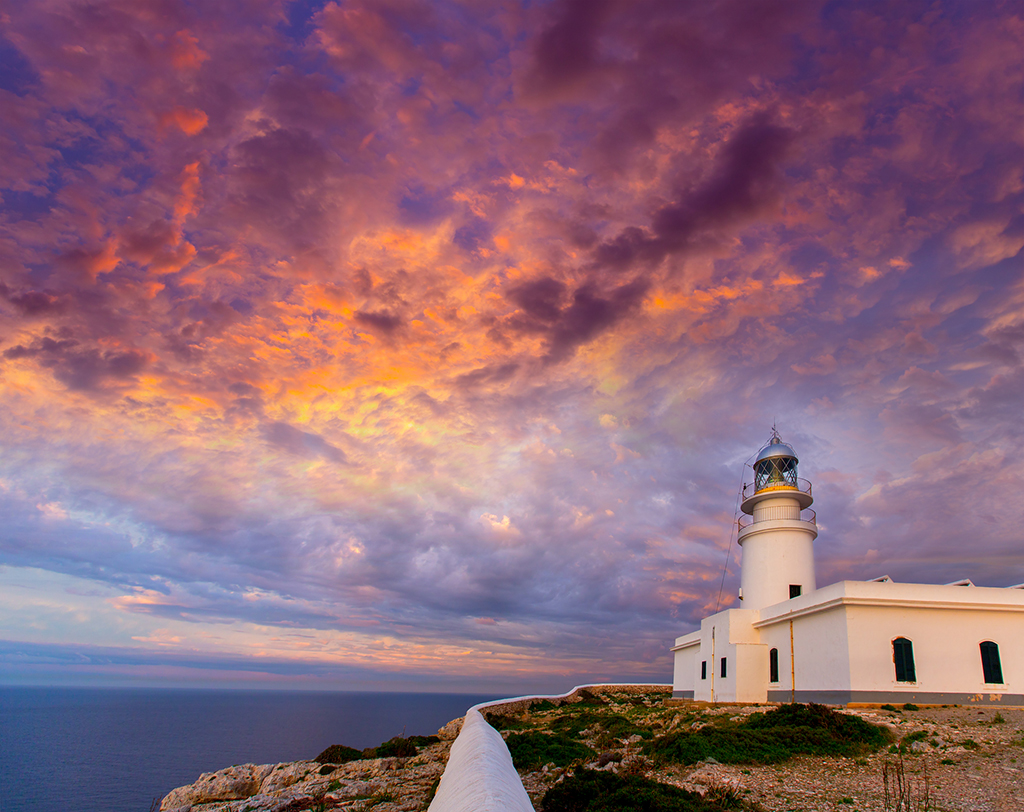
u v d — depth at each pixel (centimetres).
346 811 1477
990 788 1257
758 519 3331
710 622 3356
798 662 2616
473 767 843
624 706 3612
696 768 1459
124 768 9031
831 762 1470
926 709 2102
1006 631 2288
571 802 1162
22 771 8538
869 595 2309
